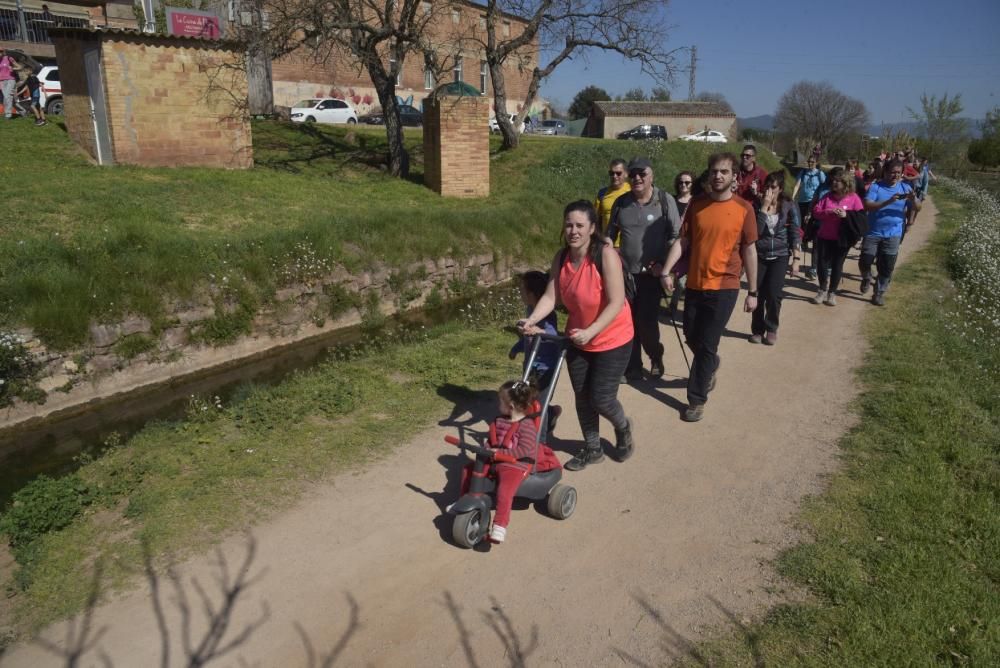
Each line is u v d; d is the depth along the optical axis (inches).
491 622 147.7
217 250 397.1
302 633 144.0
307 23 687.7
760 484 203.2
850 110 2452.0
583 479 207.9
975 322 371.2
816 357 319.6
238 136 666.2
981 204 986.7
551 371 210.2
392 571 163.8
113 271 348.8
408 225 522.0
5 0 1088.8
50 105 887.7
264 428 232.2
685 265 283.3
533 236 627.8
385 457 217.3
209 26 838.5
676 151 1054.4
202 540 173.0
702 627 144.9
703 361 244.2
